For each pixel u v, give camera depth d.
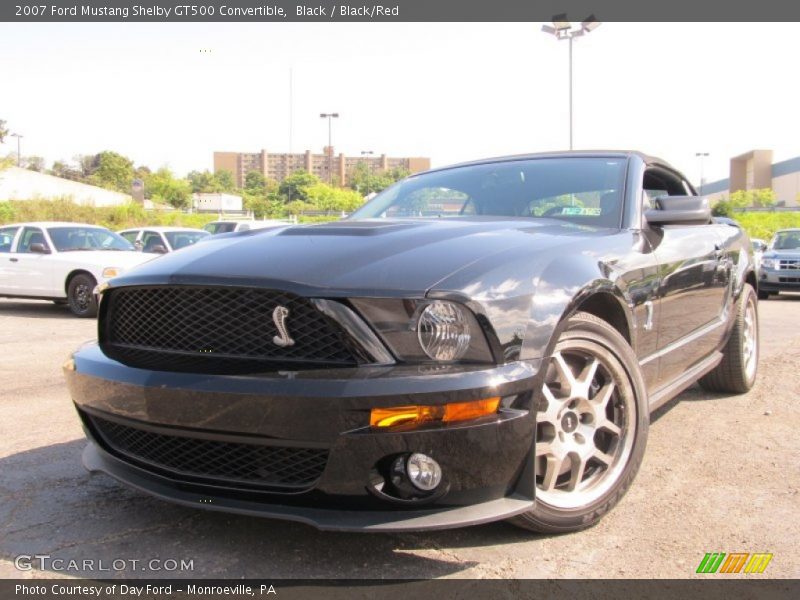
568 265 2.54
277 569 2.30
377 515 2.15
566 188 3.52
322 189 64.56
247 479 2.28
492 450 2.16
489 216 3.36
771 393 4.79
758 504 2.84
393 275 2.21
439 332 2.13
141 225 32.19
